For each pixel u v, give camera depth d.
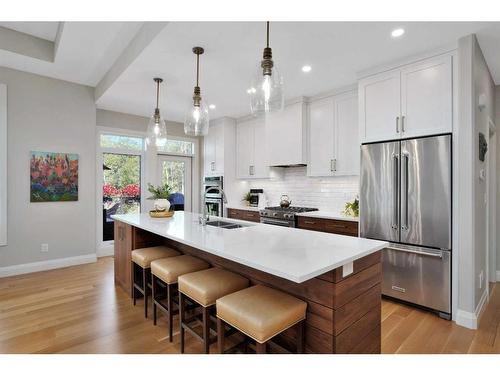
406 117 2.85
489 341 2.21
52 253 4.05
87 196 4.36
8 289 3.26
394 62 2.94
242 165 5.33
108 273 3.86
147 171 5.33
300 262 1.49
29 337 2.26
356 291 1.72
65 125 4.15
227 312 1.62
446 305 2.57
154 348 2.12
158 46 2.65
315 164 4.12
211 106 4.63
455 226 2.54
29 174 3.86
